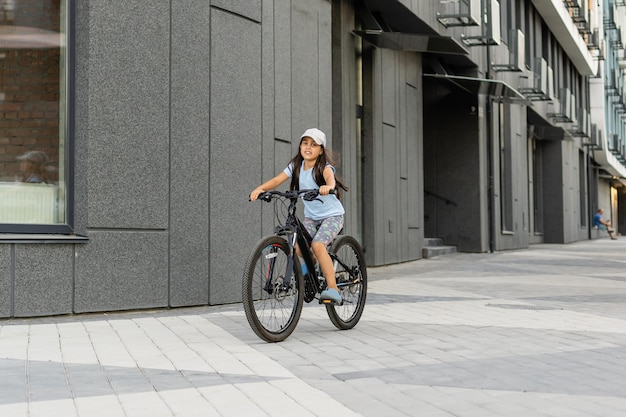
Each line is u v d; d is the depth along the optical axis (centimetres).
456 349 619
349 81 1483
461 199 2180
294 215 679
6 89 809
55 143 825
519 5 2823
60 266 793
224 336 679
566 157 3672
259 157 998
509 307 911
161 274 869
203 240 912
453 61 2123
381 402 442
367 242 1570
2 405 431
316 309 884
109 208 826
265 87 1016
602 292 1112
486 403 439
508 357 584
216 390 470
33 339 657
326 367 544
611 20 4834
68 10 823
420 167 1878
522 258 1988
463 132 2175
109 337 671
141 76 853
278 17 1050
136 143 848
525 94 2766
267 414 415
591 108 4472
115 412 417
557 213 3528
